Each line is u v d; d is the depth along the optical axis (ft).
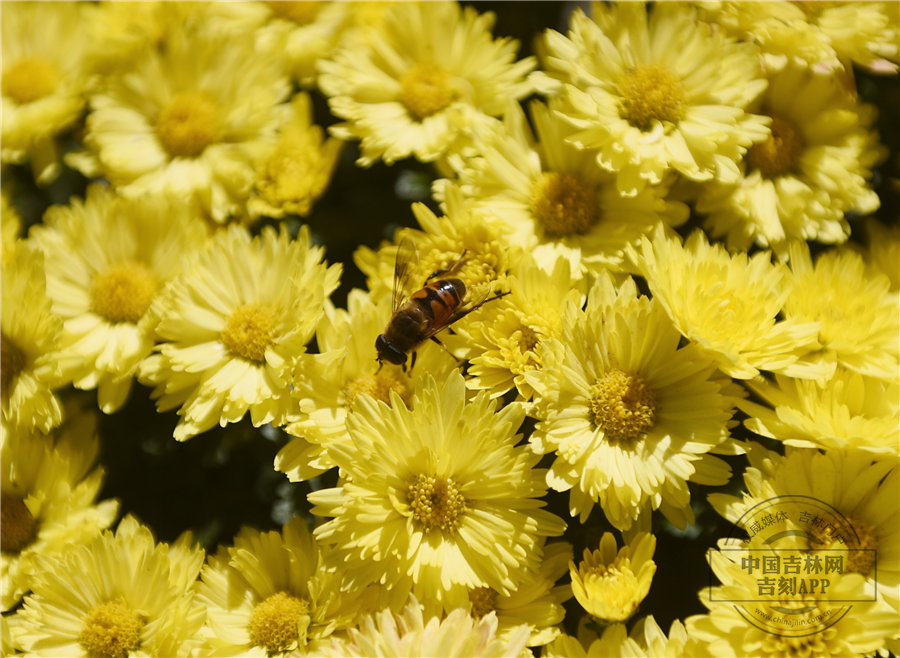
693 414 1.39
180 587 1.41
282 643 1.41
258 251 1.45
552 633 1.39
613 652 1.36
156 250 1.47
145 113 1.51
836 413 1.38
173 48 1.50
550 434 1.38
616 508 1.38
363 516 1.38
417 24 1.50
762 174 1.46
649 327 1.39
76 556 1.41
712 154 1.44
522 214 1.45
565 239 1.45
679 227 1.47
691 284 1.39
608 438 1.39
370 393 1.43
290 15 1.54
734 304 1.39
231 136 1.51
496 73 1.50
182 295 1.44
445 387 1.38
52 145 1.52
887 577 1.38
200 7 1.53
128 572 1.41
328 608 1.40
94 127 1.50
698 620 1.37
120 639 1.41
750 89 1.44
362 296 1.45
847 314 1.41
